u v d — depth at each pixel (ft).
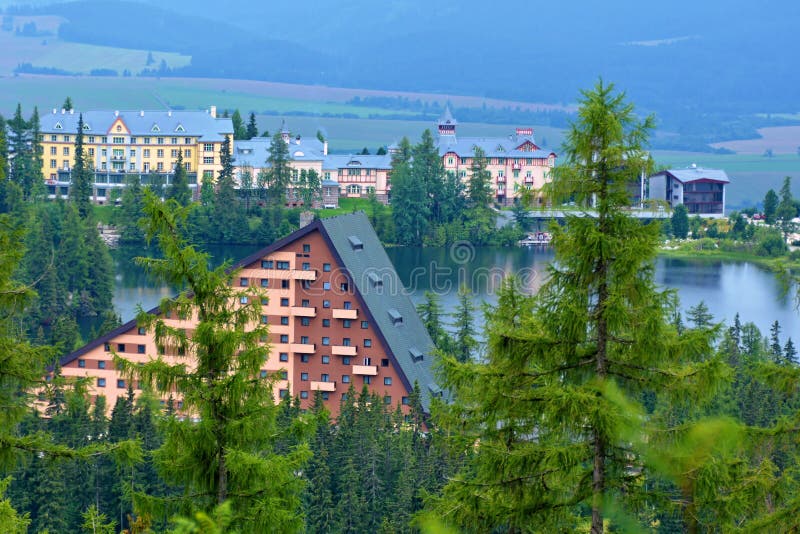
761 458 229.04
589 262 241.35
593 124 243.19
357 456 561.84
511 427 273.54
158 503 261.24
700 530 225.56
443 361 248.11
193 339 265.75
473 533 244.42
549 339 241.55
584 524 257.96
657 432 225.35
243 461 254.47
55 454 256.73
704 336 237.04
